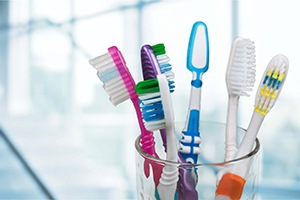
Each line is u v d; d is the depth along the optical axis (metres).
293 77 1.91
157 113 0.47
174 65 2.05
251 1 2.26
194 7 2.51
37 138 1.98
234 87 0.52
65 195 1.59
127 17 2.71
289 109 1.90
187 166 0.47
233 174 0.47
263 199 1.50
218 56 2.10
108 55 0.53
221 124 0.55
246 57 0.52
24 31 2.90
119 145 1.91
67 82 2.42
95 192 1.62
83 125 2.08
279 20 2.18
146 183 0.50
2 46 2.78
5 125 2.11
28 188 1.64
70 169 1.75
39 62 2.62
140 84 0.46
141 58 0.52
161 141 0.54
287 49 1.99
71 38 2.76
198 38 0.53
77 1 2.92
